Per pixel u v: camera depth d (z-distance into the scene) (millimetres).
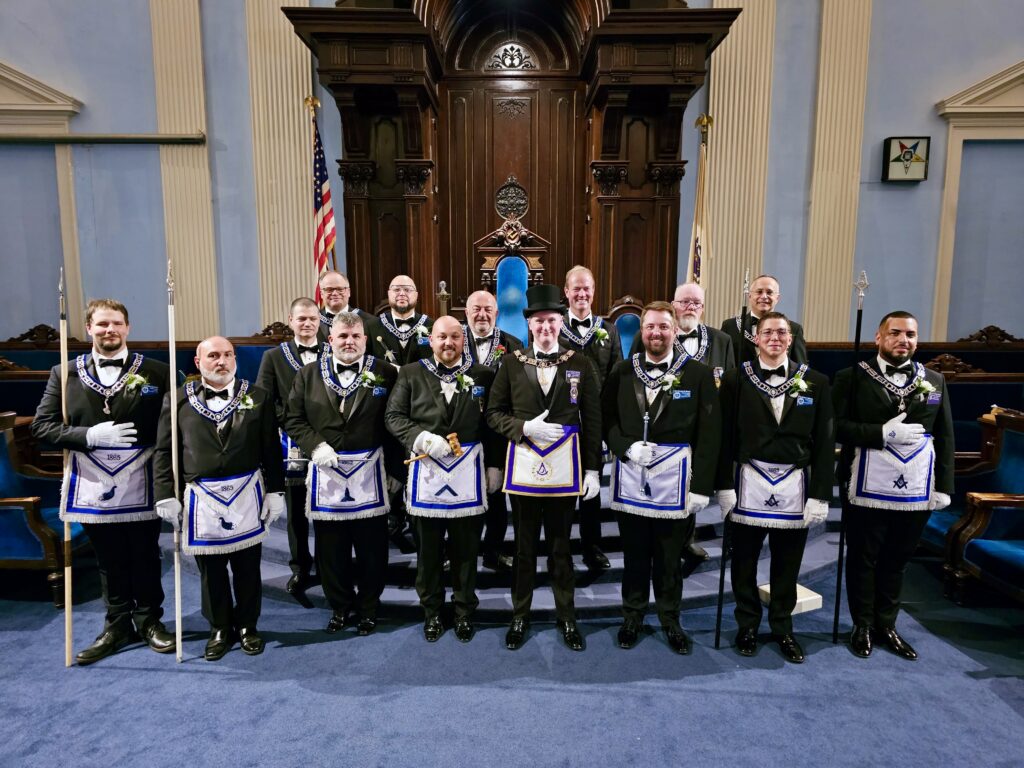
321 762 2344
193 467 2857
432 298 6359
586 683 2840
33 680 2875
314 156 5730
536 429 2945
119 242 6707
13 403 5129
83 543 3783
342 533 3199
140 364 3043
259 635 3279
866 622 3125
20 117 6469
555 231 6871
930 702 2727
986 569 3502
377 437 3191
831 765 2338
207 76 6543
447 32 6547
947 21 6492
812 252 6734
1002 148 6695
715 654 3086
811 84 6590
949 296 6871
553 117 6750
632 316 5359
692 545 3814
